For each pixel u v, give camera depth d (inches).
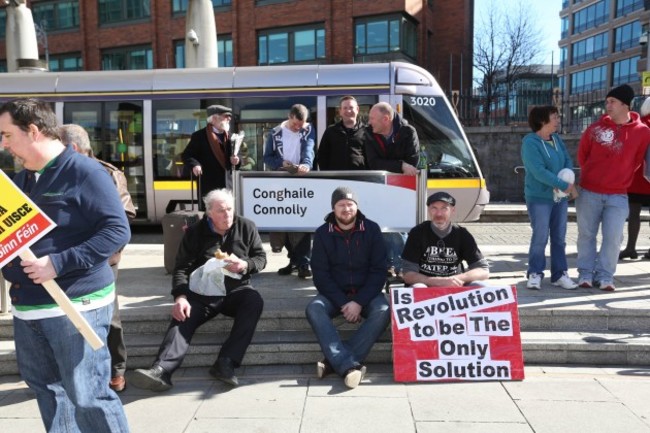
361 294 161.0
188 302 156.8
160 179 357.1
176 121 353.1
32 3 1087.0
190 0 499.2
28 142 88.8
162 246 315.9
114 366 144.6
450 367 149.3
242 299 158.1
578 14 2340.1
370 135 193.8
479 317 154.1
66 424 97.8
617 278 209.2
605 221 190.2
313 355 162.6
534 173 186.5
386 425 124.1
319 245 165.2
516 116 601.0
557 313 168.7
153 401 139.1
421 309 155.2
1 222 86.1
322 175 189.3
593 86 2250.2
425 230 168.7
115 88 355.6
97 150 358.6
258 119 346.3
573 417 126.0
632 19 2007.9
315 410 132.3
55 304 91.8
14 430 125.8
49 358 97.4
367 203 188.7
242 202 192.7
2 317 169.6
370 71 340.2
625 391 139.5
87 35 1047.6
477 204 345.1
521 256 257.9
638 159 191.0
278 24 898.7
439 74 960.3
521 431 120.0
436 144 340.2
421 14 887.7
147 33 1003.9
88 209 91.1
